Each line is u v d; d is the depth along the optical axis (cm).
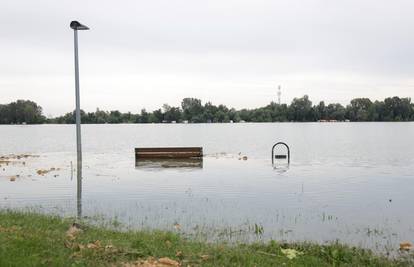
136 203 1825
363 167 3353
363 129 13350
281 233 1361
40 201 1841
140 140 8188
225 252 1023
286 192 2139
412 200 1936
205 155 4519
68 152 5178
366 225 1485
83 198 1933
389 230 1425
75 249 923
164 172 2983
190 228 1396
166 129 15025
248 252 1052
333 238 1320
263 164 3566
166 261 878
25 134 11450
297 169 3194
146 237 1141
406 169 3212
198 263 913
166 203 1830
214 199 1933
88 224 1353
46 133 12212
